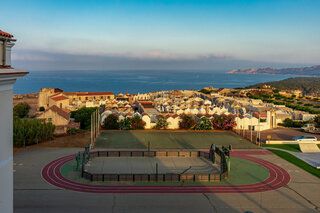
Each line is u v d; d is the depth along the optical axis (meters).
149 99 155.62
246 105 130.00
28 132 64.44
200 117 91.69
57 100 118.25
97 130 78.69
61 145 66.31
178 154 59.72
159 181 45.72
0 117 14.23
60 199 38.44
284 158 61.44
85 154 51.72
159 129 86.50
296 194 42.97
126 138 74.88
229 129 88.31
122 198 39.44
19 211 34.62
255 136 81.56
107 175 44.97
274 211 37.41
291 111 119.19
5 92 14.66
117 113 96.00
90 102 122.25
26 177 45.91
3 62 14.57
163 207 37.22
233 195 41.81
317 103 193.25
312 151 67.31
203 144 71.25
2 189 14.60
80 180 45.25
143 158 57.88
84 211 35.41
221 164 51.50
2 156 14.56
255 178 49.09
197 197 40.62
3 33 14.37
